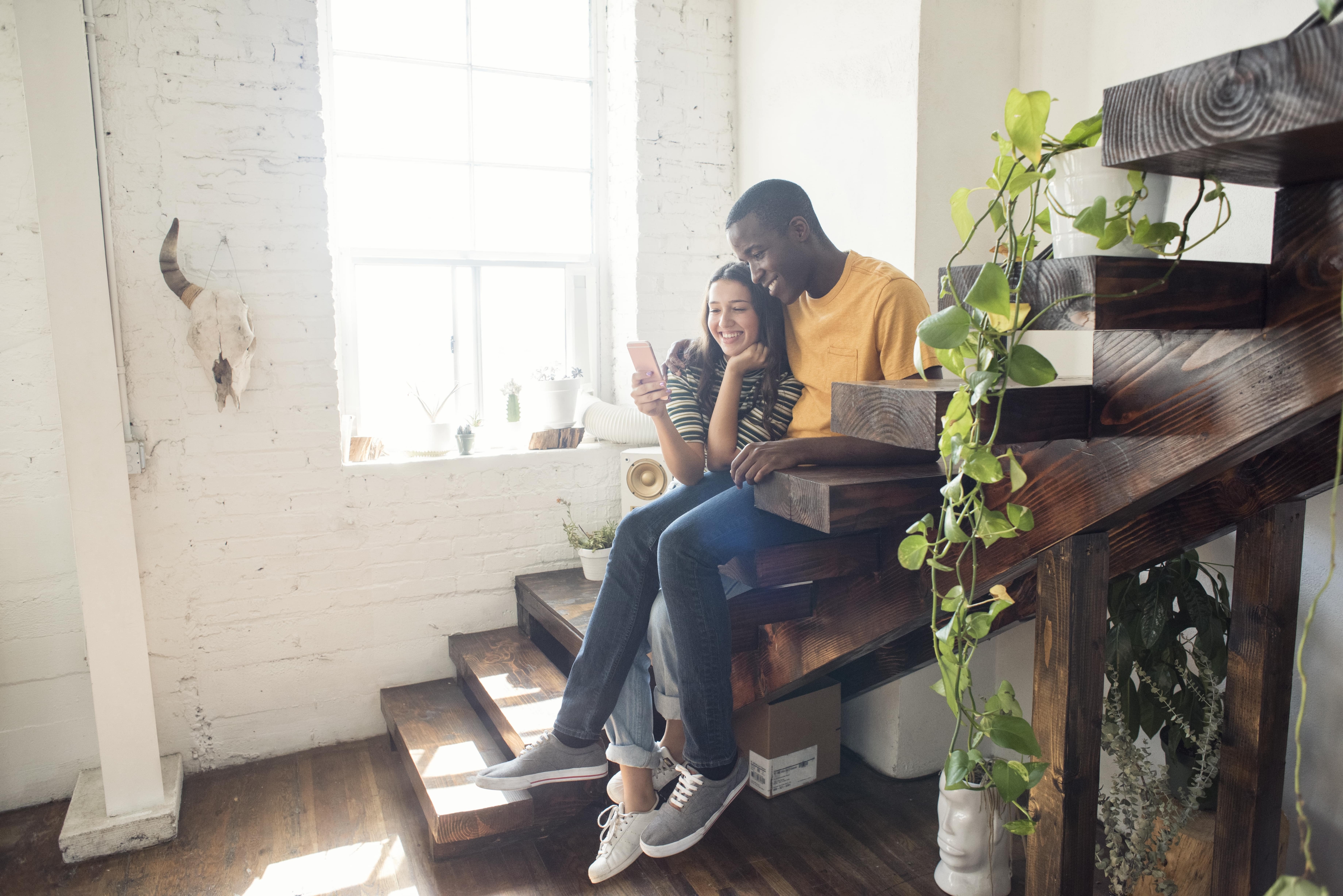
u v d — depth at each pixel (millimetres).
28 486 2570
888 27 2475
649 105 3291
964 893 1993
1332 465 1520
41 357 2555
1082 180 1156
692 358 2219
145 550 2709
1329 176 958
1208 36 1925
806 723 2576
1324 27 725
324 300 2850
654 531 1987
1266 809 1672
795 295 1916
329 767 2820
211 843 2371
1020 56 2479
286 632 2906
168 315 2658
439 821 2166
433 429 3139
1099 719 1398
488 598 3205
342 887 2152
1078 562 1336
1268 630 1619
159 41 2598
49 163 2119
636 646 2014
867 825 2391
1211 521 1671
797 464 1647
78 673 2664
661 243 3365
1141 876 1811
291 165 2777
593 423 3383
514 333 3494
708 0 3354
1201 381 1102
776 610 1969
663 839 1913
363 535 2988
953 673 1242
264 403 2811
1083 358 2254
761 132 3248
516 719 2434
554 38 3457
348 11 3148
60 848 2283
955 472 1488
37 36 2070
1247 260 1875
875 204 2568
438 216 3334
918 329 1125
